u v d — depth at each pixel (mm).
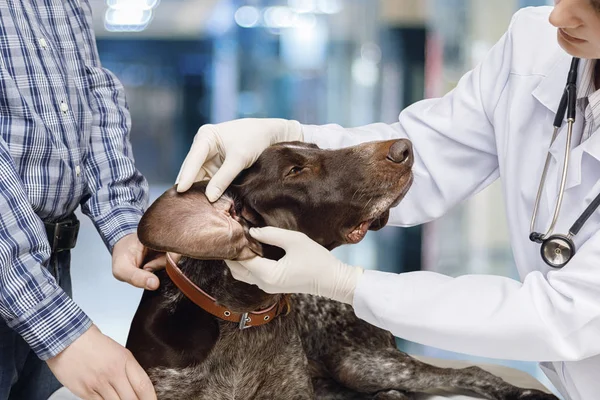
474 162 2609
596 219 2037
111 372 2041
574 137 2195
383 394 2855
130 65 7332
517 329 1954
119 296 6051
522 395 2773
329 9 7164
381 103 7207
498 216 6637
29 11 2348
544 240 2051
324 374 3039
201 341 2299
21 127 2229
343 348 2963
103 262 6598
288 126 2561
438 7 6867
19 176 2188
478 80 2551
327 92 7344
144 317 2348
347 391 3000
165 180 7492
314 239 2271
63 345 2057
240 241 2033
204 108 7461
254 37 7336
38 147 2268
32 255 2092
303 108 7414
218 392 2350
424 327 2037
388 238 6793
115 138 2762
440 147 2600
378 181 2162
